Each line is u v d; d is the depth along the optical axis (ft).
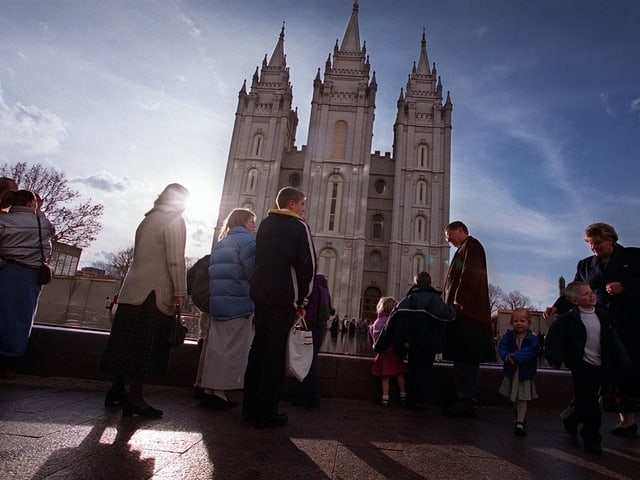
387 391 18.20
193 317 105.40
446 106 150.20
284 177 152.25
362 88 149.89
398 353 18.30
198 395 16.70
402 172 144.05
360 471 9.25
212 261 15.07
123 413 12.57
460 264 18.39
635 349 14.06
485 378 19.53
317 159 144.05
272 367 12.48
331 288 131.95
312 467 9.24
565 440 13.62
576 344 13.26
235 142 148.66
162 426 11.69
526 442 13.00
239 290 14.62
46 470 7.79
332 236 136.26
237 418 13.47
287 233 13.11
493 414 17.75
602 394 14.21
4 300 14.98
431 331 16.92
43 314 75.92
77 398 14.61
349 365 19.35
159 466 8.50
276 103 152.25
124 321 12.97
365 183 140.97
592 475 10.02
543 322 94.73
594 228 15.44
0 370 17.80
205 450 9.80
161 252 13.51
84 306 111.24
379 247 141.28
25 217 15.76
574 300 13.74
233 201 143.33
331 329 107.24
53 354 18.67
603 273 15.23
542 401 19.36
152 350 12.88
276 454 9.92
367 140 145.38
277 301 12.62
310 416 14.82
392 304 21.49
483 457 10.98
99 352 18.57
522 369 14.47
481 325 16.87
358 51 160.66
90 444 9.55
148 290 13.10
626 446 13.32
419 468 9.73
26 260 15.51
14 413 11.84
